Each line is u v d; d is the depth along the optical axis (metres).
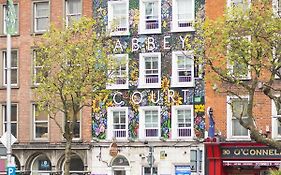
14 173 34.69
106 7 47.88
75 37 41.75
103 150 47.44
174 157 45.66
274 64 31.95
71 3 49.09
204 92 45.09
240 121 32.00
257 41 32.28
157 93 46.47
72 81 38.50
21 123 49.69
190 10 46.03
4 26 50.56
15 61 50.16
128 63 47.06
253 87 31.72
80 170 48.34
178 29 46.12
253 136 31.67
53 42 39.44
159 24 46.66
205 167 44.16
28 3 49.97
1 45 50.47
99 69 39.28
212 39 33.03
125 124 47.16
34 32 49.69
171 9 46.44
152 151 41.62
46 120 49.19
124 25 47.56
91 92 39.19
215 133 44.16
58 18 48.97
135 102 46.91
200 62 33.94
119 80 47.28
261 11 36.12
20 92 49.81
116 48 47.28
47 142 48.88
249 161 43.38
